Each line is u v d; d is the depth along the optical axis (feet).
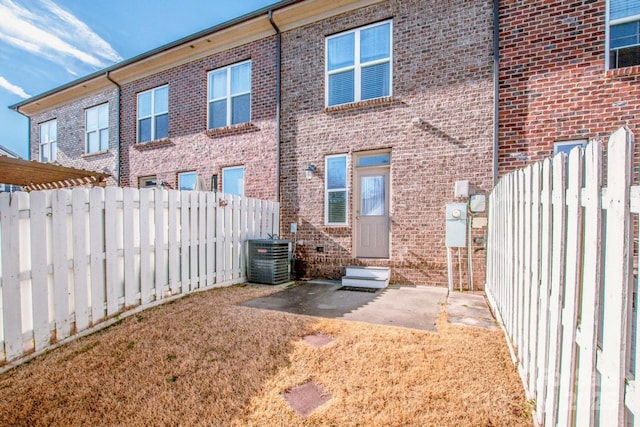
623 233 3.96
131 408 7.35
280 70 25.32
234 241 20.92
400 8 21.36
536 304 7.17
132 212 14.10
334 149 23.38
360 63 22.94
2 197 9.43
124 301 13.53
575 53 17.21
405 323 12.53
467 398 7.39
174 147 30.91
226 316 13.34
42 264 10.41
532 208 7.79
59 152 39.58
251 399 7.62
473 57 19.42
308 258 24.00
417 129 20.83
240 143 27.30
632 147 3.92
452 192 19.84
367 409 7.11
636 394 3.64
